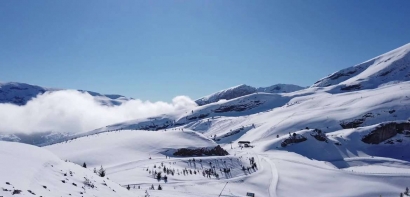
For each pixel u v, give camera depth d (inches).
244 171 5093.5
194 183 3900.1
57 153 5743.1
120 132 7598.4
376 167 5964.6
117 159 5113.2
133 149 5723.4
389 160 6540.4
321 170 5236.2
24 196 835.4
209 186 3865.7
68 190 1107.9
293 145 7819.9
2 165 1051.9
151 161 4943.4
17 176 992.2
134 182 3570.4
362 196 4121.6
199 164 5064.0
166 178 3941.9
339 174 5004.9
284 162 5861.2
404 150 7652.6
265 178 4616.1
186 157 5629.9
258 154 7066.9
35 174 1102.4
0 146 1349.7
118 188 1569.9
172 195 2655.0
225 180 4340.6
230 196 3356.3
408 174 4997.5
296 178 4726.9
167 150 5718.5
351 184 4517.7
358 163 6466.5
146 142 6122.1
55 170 1302.9
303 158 6555.1
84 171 1592.0
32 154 1384.1
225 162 5359.3
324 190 4320.9
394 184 4665.4
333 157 7303.2
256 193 3905.0
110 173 4045.3
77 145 6387.8
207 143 6318.9
